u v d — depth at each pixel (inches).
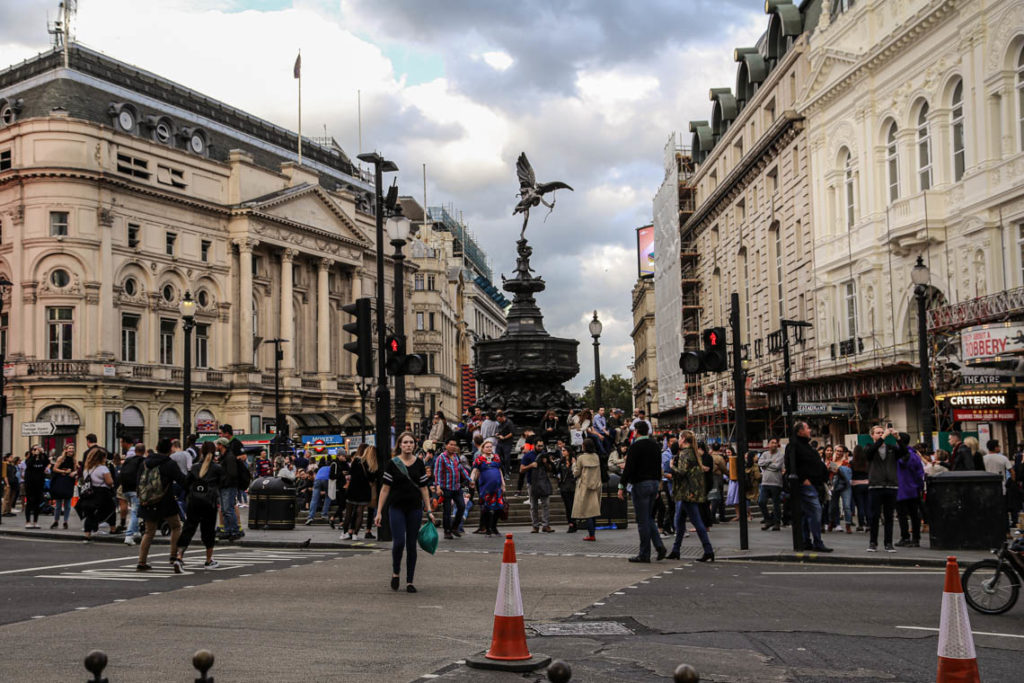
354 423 2401.6
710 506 985.5
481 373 1232.8
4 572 634.8
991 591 443.5
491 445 914.7
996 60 1353.3
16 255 2453.2
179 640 379.9
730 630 398.6
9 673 319.3
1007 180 1328.7
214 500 658.2
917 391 1544.0
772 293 2402.8
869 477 709.3
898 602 470.0
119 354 2554.1
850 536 856.9
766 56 2512.3
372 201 3858.3
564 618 433.4
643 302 5152.6
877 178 1729.8
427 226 4660.4
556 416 1157.1
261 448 1886.1
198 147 2920.8
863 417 1758.1
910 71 1608.0
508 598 330.3
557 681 173.5
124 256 2576.3
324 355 3282.5
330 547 820.6
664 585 542.6
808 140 2031.3
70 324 2469.2
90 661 168.1
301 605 473.4
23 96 2596.0
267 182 3078.2
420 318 4165.8
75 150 2460.6
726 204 2901.1
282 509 1010.7
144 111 2770.7
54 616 442.0
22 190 2450.8
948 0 1449.3
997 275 1363.2
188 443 930.7
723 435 2738.7
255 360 3038.9
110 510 936.3
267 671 321.4
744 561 673.6
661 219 3631.9
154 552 796.0
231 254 2933.1
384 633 395.2
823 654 348.8
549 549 762.8
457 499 874.8
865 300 1765.5
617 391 6806.1
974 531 695.1
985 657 344.2
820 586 533.3
